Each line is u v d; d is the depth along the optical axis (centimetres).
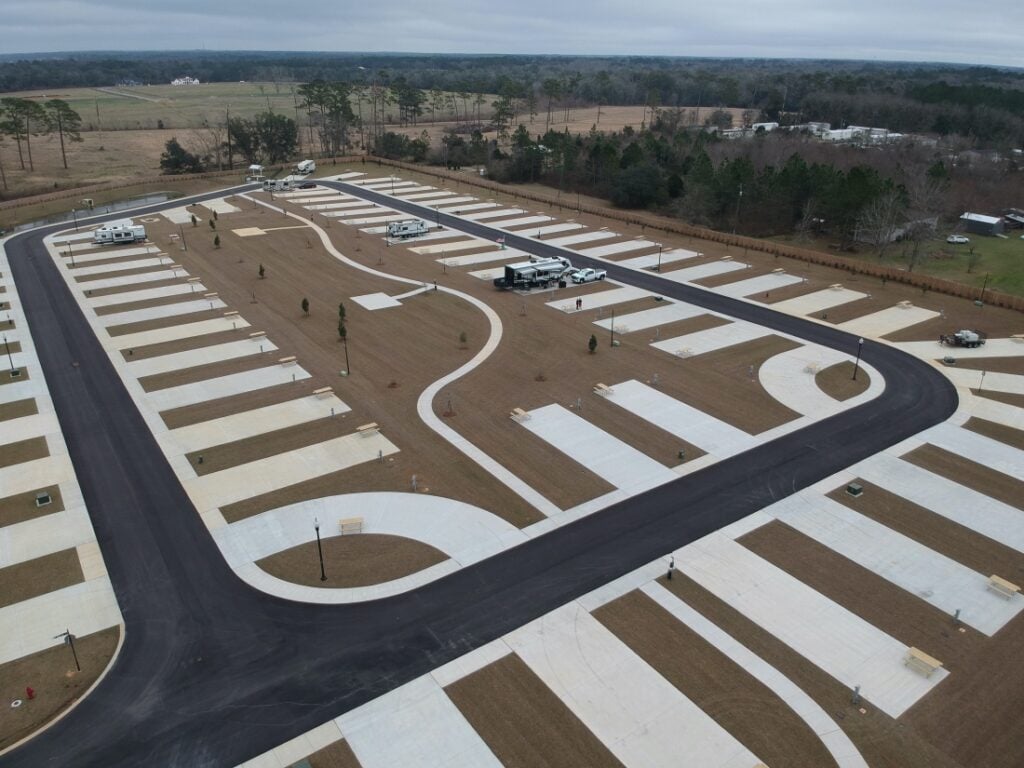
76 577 3800
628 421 5397
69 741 2889
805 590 3703
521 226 11594
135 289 8356
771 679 3172
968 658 3284
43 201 13675
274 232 11094
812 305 7950
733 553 3969
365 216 12269
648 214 12825
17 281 8675
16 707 3041
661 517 4281
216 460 4866
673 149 15238
